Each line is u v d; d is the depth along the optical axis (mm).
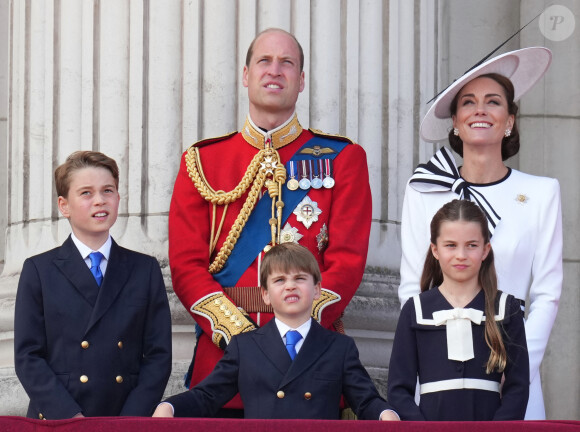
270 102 20797
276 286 18172
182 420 14797
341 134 25312
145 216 24500
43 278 18703
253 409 17766
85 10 25391
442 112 21031
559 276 19672
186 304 19922
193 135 24594
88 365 18328
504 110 20172
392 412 17125
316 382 17797
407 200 20406
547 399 29562
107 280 18781
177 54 24859
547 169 30375
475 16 30625
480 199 19891
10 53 27438
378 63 25844
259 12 25062
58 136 25422
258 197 20656
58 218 25297
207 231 20688
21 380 18125
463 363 17703
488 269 18312
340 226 20359
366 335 24766
